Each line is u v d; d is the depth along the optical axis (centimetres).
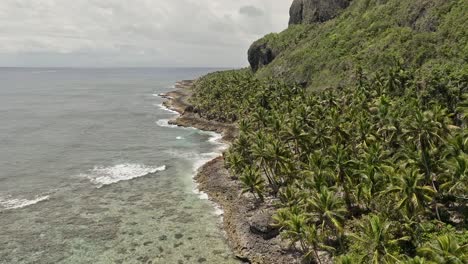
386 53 11931
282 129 7906
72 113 18025
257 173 6894
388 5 15038
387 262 3862
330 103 9512
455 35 10450
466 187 4431
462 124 7375
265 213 6006
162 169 9256
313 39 18325
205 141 12288
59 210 6800
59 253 5384
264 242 5503
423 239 4425
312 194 5175
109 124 15200
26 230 6034
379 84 9869
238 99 14625
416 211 4475
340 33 16350
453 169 4459
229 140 12119
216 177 8256
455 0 11581
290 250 5222
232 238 5756
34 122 15450
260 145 7081
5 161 9750
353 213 5569
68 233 5959
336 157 5575
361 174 5166
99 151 10938
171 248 5531
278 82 13788
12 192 7619
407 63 11062
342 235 4997
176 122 15312
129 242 5697
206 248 5538
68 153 10669
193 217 6538
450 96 8262
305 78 14950
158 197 7438
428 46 10919
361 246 4559
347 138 6925
